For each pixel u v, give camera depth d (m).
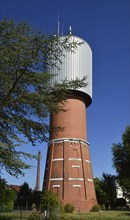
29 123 16.69
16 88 15.84
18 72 15.40
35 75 15.80
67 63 60.47
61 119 63.69
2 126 16.31
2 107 15.77
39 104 16.23
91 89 66.06
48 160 63.72
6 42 14.97
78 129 63.75
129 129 60.34
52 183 60.62
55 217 30.11
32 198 69.19
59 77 59.06
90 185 61.88
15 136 15.91
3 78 15.38
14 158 15.29
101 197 81.69
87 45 64.69
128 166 59.88
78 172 61.16
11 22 14.96
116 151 60.88
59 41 15.75
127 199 83.81
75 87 17.03
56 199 50.38
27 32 15.18
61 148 62.50
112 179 82.81
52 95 16.70
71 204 57.56
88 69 64.12
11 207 47.31
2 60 14.73
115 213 48.75
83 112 65.56
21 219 31.62
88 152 65.38
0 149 15.29
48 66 18.42
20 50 14.70
